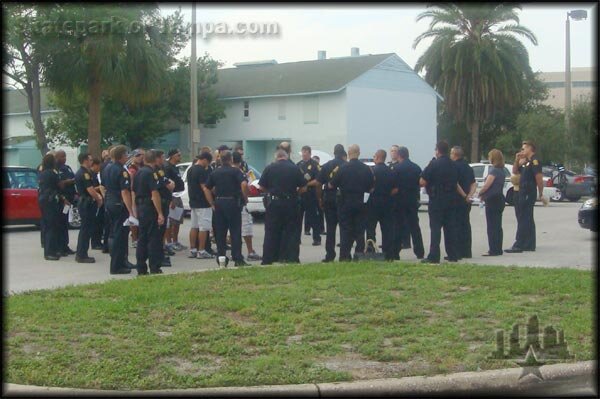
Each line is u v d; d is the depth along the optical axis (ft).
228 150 42.34
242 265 41.14
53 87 91.04
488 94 135.13
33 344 24.88
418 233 45.06
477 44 132.36
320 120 136.15
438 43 136.05
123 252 40.60
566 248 49.49
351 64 140.46
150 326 27.20
